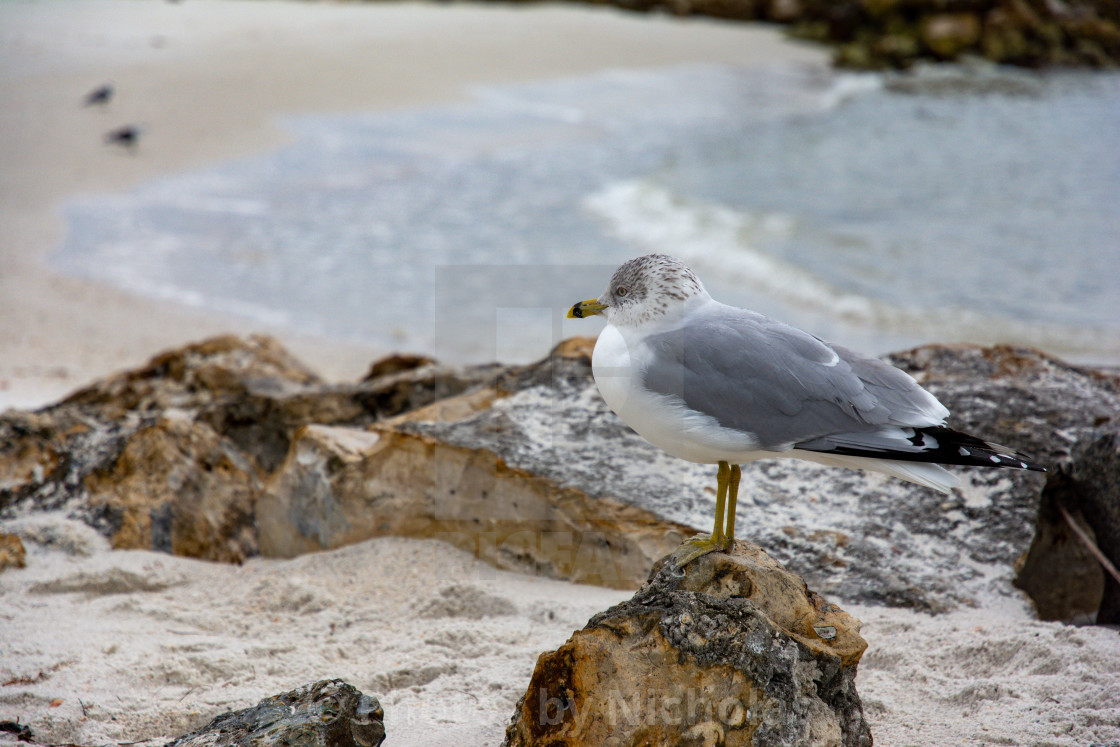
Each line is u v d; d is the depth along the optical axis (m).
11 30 55.50
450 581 8.86
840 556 8.76
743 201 31.22
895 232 28.73
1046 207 31.73
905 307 22.89
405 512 9.49
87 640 8.09
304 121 40.25
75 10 63.09
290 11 64.62
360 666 7.78
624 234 27.28
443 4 71.44
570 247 25.89
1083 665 7.50
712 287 24.03
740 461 6.58
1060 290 24.16
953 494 9.32
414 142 37.66
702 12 70.38
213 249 26.08
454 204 30.06
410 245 26.23
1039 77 55.28
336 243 26.55
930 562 8.82
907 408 6.22
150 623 8.48
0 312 21.22
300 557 9.51
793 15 68.00
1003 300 23.39
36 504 10.06
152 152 35.50
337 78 47.06
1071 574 9.27
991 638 7.84
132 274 24.14
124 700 7.27
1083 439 9.14
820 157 37.47
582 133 39.94
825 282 24.33
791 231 28.38
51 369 18.00
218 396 12.38
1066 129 43.00
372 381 12.05
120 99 42.03
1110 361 19.69
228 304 22.27
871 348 20.30
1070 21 58.66
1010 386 10.23
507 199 30.67
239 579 9.33
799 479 9.69
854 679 6.87
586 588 8.85
